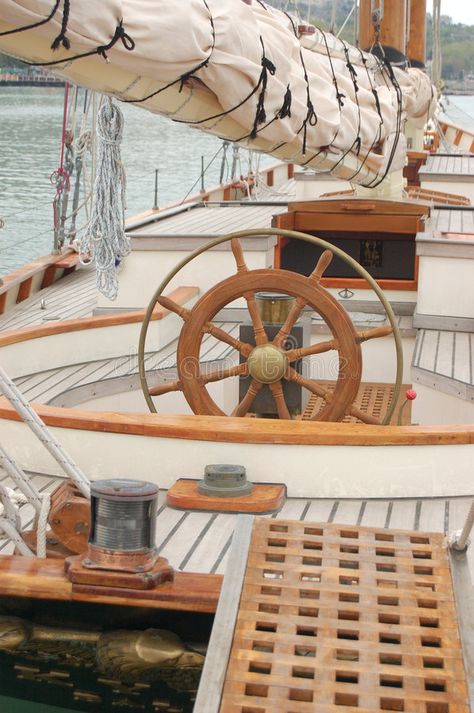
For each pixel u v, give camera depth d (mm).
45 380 8859
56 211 13242
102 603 4949
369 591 4602
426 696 4004
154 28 5375
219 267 10680
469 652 4223
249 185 20141
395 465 6398
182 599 4855
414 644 4285
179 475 6543
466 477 6457
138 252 10695
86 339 9406
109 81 5633
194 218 12758
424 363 9102
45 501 5320
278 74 6977
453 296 10344
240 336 7578
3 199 21516
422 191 16109
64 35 4855
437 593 4598
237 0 6422
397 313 11039
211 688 4020
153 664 4910
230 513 6137
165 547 5668
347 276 12289
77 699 5109
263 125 6891
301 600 4539
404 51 13695
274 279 7078
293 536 5023
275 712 3922
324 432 6391
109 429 6574
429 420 8953
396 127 10195
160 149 38188
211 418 6707
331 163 9031
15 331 8969
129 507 4906
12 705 5152
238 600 4527
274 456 6426
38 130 37750
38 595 4953
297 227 11906
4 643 5070
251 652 4223
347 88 8961
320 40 9023
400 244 12094
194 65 5820
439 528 5973
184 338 7262
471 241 10195
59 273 13148
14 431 6793
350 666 4160
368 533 5086
